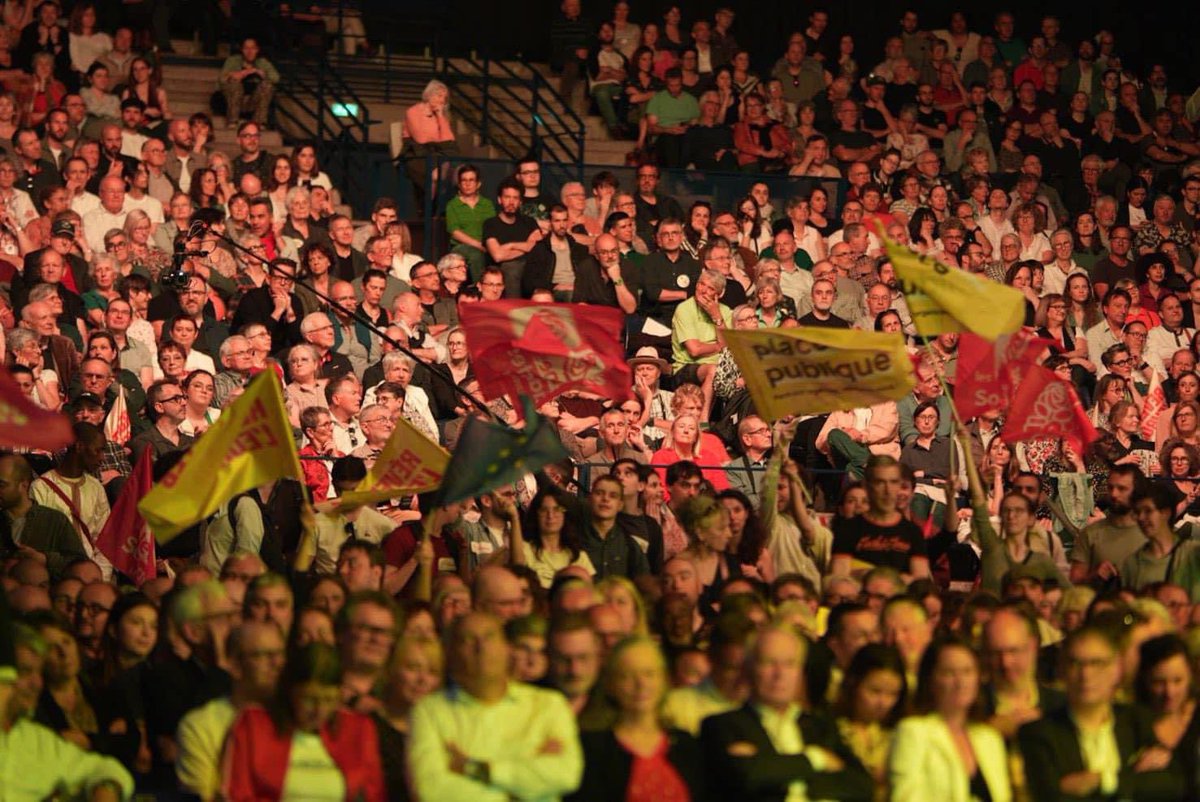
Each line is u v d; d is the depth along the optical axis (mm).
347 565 14875
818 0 37094
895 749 10477
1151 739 11219
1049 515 21141
